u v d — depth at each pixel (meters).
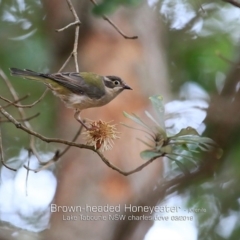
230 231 12.68
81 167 11.45
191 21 14.40
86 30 13.12
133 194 11.34
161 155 8.30
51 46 14.05
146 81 12.68
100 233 10.94
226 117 12.88
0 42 14.43
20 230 10.51
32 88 14.68
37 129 14.42
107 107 12.05
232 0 8.11
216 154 8.83
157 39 13.69
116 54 12.81
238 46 14.19
